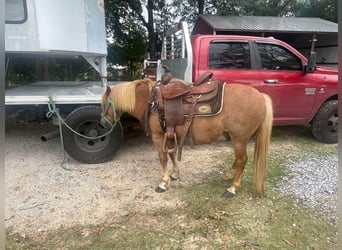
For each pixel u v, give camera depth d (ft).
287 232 7.41
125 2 35.91
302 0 41.32
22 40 11.02
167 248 6.87
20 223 7.81
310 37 28.76
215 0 40.06
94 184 10.08
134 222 7.88
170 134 8.46
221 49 12.77
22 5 10.76
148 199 9.08
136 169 11.42
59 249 6.82
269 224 7.75
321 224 7.72
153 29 41.27
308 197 9.08
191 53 12.19
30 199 9.05
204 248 6.86
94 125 11.60
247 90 8.48
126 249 6.83
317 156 12.79
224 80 12.69
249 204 8.74
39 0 10.82
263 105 8.41
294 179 10.33
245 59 13.01
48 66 22.11
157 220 7.97
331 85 13.93
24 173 10.92
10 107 12.14
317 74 13.79
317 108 14.19
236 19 29.27
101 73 14.39
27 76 21.04
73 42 11.89
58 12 11.27
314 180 10.25
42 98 11.05
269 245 6.93
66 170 11.22
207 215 8.18
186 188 9.81
